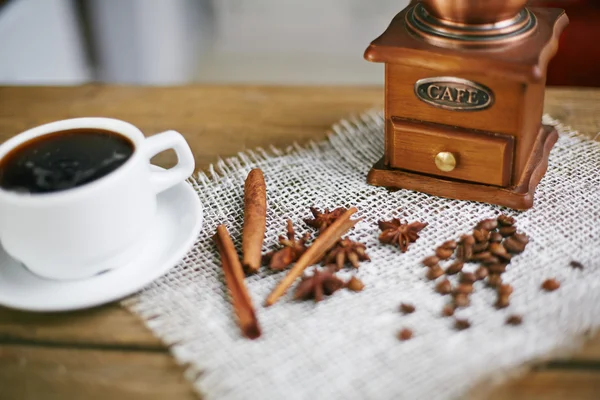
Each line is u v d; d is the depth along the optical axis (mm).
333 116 772
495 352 528
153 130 754
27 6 1296
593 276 577
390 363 527
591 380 511
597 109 753
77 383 524
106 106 792
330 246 604
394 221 626
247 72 1846
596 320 542
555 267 586
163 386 521
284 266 591
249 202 633
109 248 565
